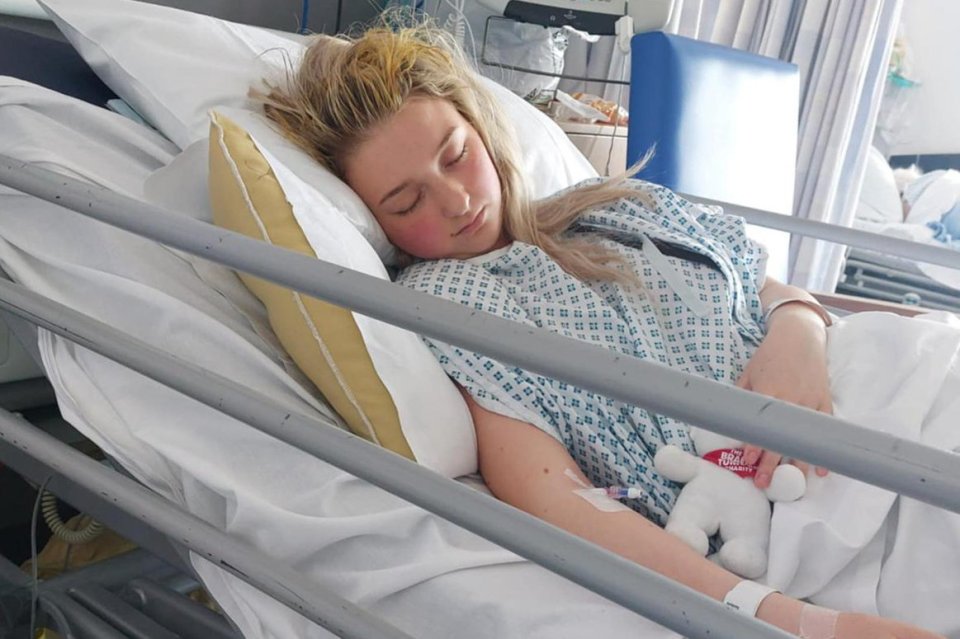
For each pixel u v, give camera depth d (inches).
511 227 44.1
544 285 41.7
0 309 38.9
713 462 35.9
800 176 101.9
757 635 21.7
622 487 36.7
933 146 124.2
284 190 36.3
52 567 57.5
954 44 121.0
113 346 34.5
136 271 38.0
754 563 33.1
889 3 97.7
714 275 43.4
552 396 37.2
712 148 76.7
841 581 32.8
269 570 31.4
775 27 101.2
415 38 47.9
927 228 113.4
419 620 31.8
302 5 89.0
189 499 35.9
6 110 41.1
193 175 39.2
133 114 49.3
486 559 31.7
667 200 47.1
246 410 30.6
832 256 102.2
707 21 106.3
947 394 37.9
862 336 41.4
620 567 23.5
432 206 41.4
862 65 97.3
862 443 18.9
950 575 32.1
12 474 61.3
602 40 107.7
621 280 42.3
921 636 27.8
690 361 41.3
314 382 36.8
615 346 40.1
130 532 40.3
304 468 34.4
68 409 37.4
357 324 34.7
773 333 41.6
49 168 39.3
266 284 35.9
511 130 46.1
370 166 41.7
